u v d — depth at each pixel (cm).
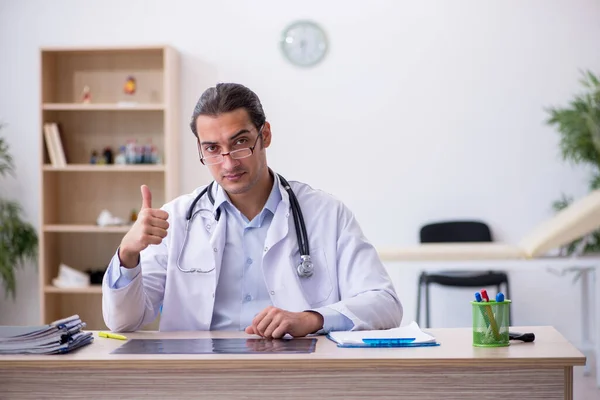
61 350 175
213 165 209
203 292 220
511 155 507
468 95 507
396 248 406
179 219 229
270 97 514
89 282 509
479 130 507
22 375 171
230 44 514
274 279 220
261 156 216
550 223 409
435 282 471
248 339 193
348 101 511
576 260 400
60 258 526
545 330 200
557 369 164
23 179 525
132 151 504
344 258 224
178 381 168
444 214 510
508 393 164
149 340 194
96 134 521
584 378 441
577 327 511
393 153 511
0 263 488
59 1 520
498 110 506
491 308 177
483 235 496
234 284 223
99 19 520
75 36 521
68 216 525
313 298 221
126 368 168
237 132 205
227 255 224
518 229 508
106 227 497
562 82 503
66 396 170
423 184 511
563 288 511
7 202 514
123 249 201
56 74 520
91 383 170
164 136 518
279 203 224
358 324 200
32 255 516
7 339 176
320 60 511
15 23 521
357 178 513
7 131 524
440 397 165
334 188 514
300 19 511
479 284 471
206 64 516
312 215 228
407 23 507
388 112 510
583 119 462
